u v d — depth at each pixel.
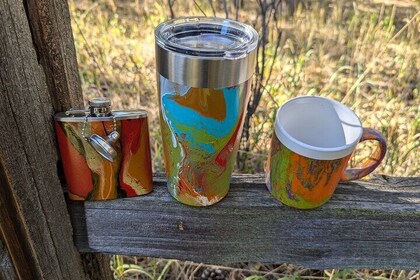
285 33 1.98
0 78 0.49
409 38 1.86
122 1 2.31
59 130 0.58
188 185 0.63
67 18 0.58
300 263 0.72
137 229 0.69
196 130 0.55
